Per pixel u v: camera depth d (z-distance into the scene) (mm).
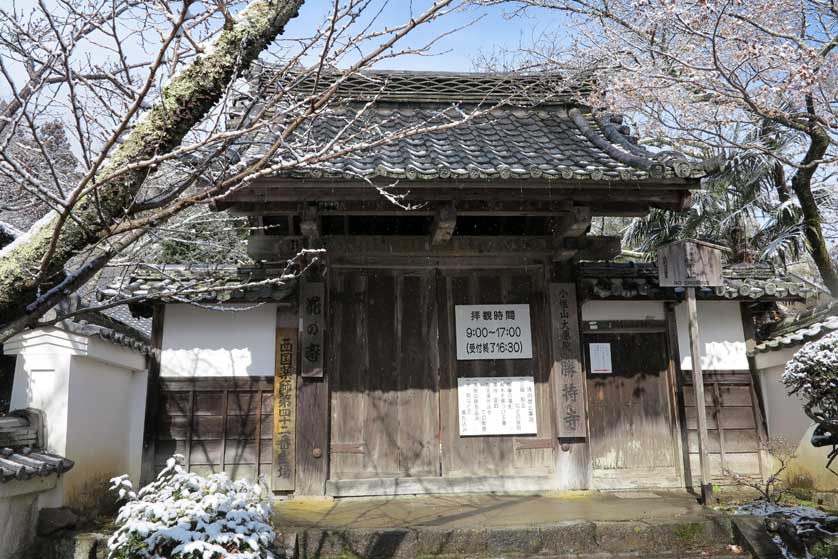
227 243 9547
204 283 3771
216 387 7453
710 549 5742
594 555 5641
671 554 5664
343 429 7426
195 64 3014
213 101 3062
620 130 8000
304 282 7477
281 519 6129
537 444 7594
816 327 7113
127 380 7855
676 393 7859
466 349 7746
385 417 7500
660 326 8055
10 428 5680
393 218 7965
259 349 7562
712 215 13719
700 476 7145
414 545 5590
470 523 5906
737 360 8188
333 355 7590
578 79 9164
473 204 6750
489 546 5621
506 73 9430
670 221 14227
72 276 2852
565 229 7098
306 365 7309
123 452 7730
